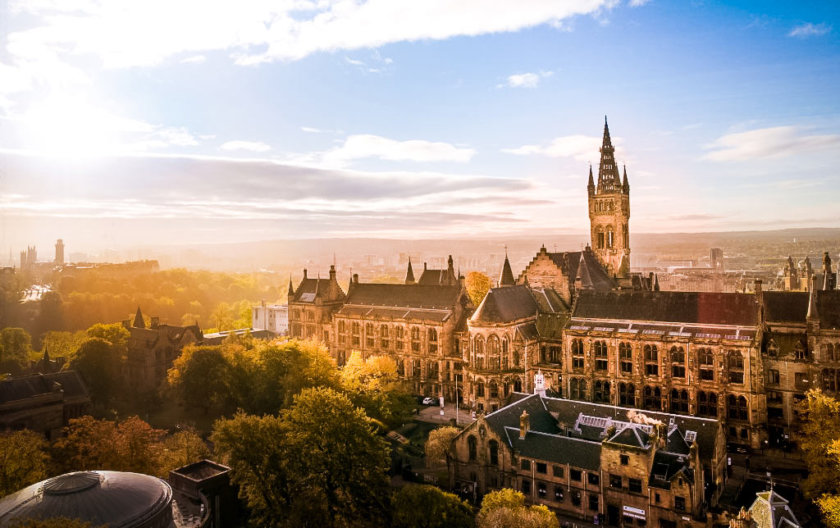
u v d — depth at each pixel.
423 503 79.38
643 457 91.00
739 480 105.69
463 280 179.25
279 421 95.31
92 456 93.56
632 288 181.62
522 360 149.88
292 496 86.00
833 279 168.75
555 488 99.12
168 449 108.44
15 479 85.94
